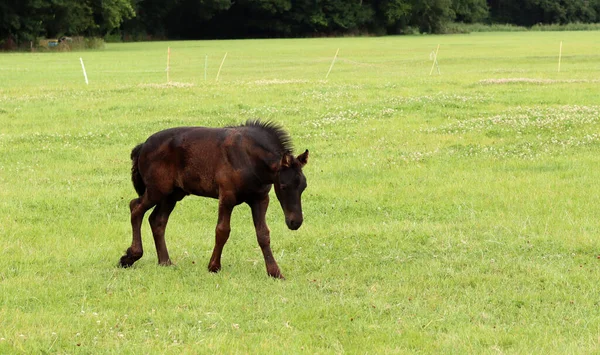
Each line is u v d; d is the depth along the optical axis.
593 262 9.82
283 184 8.56
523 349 7.08
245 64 46.56
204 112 22.28
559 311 8.08
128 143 18.78
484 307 8.23
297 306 8.24
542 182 14.39
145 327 7.71
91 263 10.06
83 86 30.19
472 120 20.23
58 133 19.81
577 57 46.41
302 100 24.22
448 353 7.02
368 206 13.06
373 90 26.52
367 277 9.34
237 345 7.18
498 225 11.62
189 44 83.50
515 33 111.19
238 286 8.91
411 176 15.20
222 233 9.27
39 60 53.53
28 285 9.02
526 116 20.25
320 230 11.55
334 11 108.69
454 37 96.81
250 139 8.92
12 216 12.44
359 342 7.30
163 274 9.45
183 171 9.41
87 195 13.88
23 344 7.21
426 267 9.66
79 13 77.62
